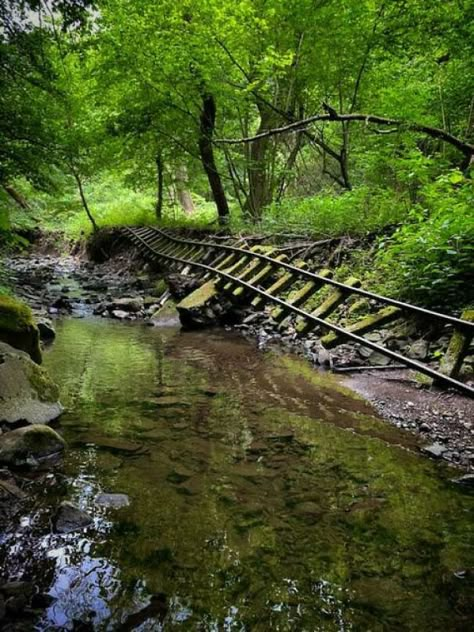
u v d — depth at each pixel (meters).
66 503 2.33
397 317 5.64
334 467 3.00
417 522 2.41
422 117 10.21
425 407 4.04
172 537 2.21
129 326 8.04
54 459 2.95
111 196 28.17
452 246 5.86
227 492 2.64
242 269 8.55
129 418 3.74
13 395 3.40
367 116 7.29
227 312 7.95
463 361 4.68
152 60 11.23
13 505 2.41
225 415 3.88
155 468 2.90
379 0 8.77
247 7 10.08
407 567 2.06
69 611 1.74
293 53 10.30
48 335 6.77
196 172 17.67
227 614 1.77
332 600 1.86
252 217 12.55
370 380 4.85
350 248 8.33
